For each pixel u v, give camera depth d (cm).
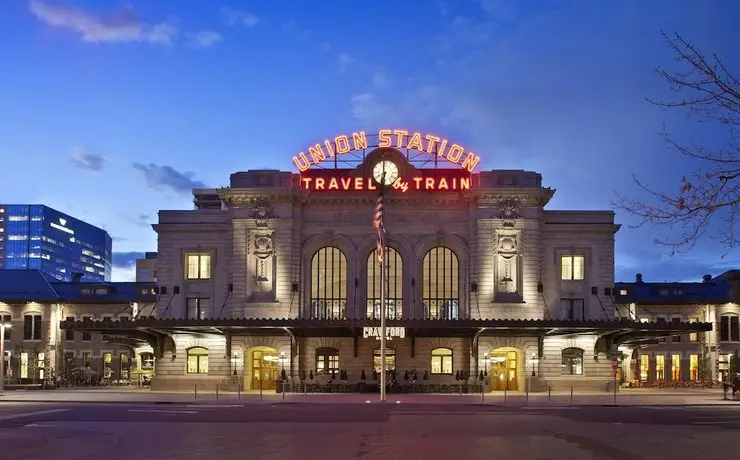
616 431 3947
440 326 7200
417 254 8100
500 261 8050
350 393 7719
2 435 3703
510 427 4147
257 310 8031
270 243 8100
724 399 6644
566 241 8275
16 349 10506
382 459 2869
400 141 8300
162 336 8344
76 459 2897
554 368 8156
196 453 3048
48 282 10925
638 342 8894
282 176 8275
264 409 5491
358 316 8050
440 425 4247
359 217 8194
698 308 10469
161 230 8469
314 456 2948
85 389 8656
